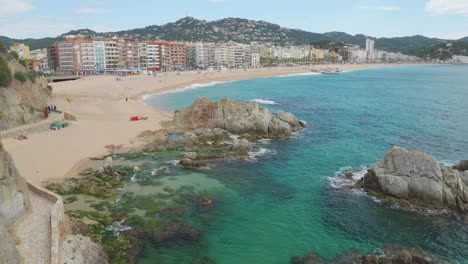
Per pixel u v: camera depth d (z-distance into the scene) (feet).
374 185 127.54
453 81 643.86
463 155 175.22
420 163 119.55
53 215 82.84
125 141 187.62
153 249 93.20
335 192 130.82
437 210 114.42
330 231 104.78
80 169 146.51
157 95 407.03
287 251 94.58
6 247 62.54
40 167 143.43
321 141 201.05
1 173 82.38
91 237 94.38
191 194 127.54
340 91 474.49
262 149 183.52
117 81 468.34
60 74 599.98
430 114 289.12
